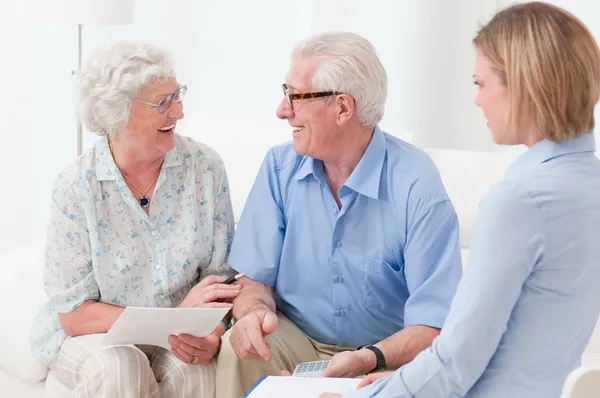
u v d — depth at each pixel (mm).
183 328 2334
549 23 1533
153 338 2357
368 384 1906
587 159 1589
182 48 4801
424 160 2451
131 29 4742
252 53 4797
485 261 1557
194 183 2584
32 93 4648
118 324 2236
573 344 1604
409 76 4656
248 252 2568
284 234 2580
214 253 2635
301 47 2369
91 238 2486
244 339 2354
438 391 1646
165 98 2424
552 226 1538
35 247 3209
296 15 4723
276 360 2439
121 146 2471
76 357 2461
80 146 4285
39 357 2564
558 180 1551
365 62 2324
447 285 2354
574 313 1575
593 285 1577
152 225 2541
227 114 3350
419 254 2375
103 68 2404
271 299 2570
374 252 2447
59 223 2484
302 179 2508
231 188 3172
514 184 1551
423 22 4582
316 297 2541
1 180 4707
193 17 4773
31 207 4762
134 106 2404
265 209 2576
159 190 2551
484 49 1598
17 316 2771
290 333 2525
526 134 1599
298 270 2545
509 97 1565
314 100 2326
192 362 2463
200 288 2518
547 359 1590
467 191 3002
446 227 2375
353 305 2496
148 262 2568
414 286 2391
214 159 2637
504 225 1541
